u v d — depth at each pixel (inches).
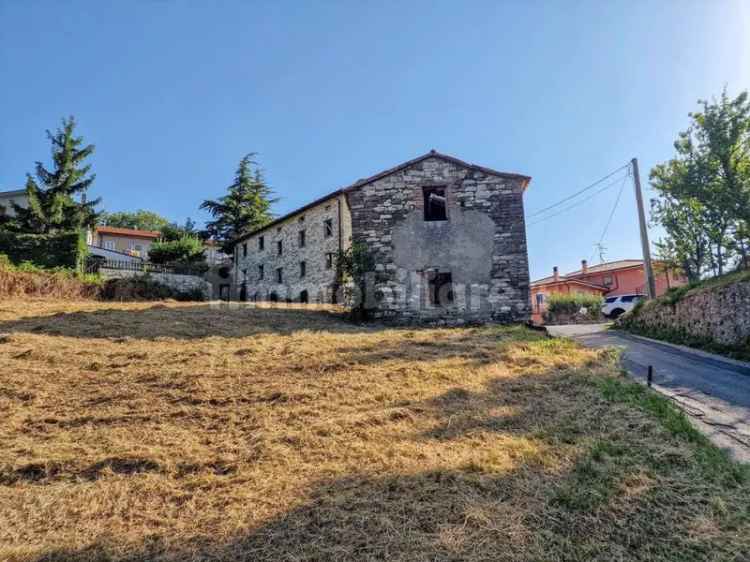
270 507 112.6
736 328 325.1
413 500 113.3
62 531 105.2
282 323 410.0
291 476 127.6
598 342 419.5
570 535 99.9
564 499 112.0
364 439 152.1
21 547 98.3
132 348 279.6
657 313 458.0
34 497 119.6
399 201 478.6
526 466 130.0
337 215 852.0
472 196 476.7
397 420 169.5
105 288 609.0
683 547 96.2
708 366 282.0
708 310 362.6
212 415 175.3
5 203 1060.5
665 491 116.0
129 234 1579.7
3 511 113.4
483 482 120.3
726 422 172.7
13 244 659.4
